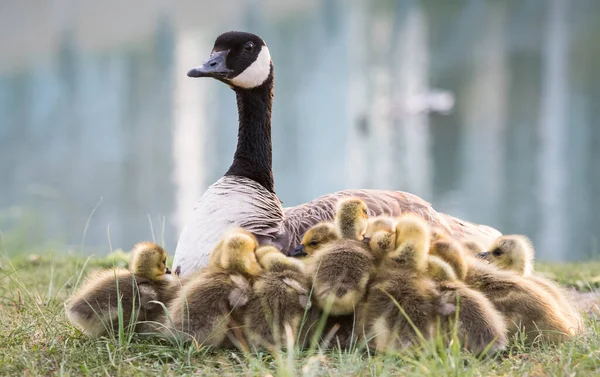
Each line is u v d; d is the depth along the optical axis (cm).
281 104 4328
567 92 4147
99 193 2661
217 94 4403
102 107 4053
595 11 6488
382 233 621
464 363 583
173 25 6256
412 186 2788
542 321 622
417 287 593
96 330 643
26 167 3055
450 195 2653
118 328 647
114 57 5088
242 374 566
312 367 562
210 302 605
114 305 638
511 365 574
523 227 2255
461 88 4472
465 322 581
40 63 4928
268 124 862
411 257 604
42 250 1302
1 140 3519
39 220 1652
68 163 3117
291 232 757
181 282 659
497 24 6347
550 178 2792
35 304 772
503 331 591
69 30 5884
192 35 5816
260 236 741
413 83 4659
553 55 5075
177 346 615
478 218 2366
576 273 1066
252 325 602
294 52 5653
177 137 3509
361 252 611
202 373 571
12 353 623
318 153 3372
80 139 3516
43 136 3575
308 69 5175
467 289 600
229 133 3578
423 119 3969
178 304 618
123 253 1153
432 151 3328
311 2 7994
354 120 3834
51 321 690
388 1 8031
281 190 2834
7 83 4469
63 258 1166
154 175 2897
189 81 4591
